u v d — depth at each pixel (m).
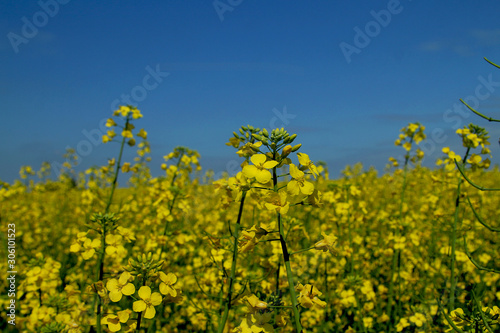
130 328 0.35
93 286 0.39
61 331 0.44
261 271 0.54
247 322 0.35
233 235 0.41
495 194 1.21
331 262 0.73
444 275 0.67
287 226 0.55
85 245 0.41
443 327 0.56
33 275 0.55
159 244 0.67
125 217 1.03
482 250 0.80
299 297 0.34
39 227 1.21
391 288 0.70
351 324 0.69
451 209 0.89
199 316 0.60
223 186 0.42
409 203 1.24
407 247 0.82
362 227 1.00
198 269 0.75
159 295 0.35
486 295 0.65
